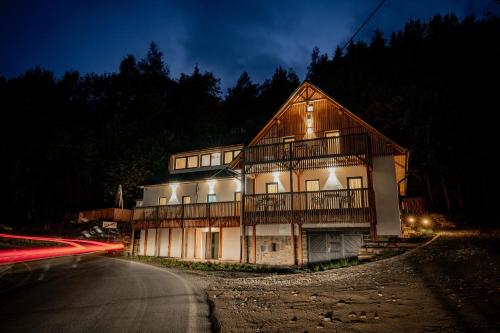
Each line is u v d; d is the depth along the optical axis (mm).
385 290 8383
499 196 34719
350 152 18641
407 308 6727
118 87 58344
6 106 48562
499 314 5789
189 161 28562
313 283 10508
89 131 47156
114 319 7109
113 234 32250
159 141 45719
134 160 40688
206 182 25438
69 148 43562
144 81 59625
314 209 18703
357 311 6891
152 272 15211
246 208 20344
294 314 7137
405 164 21344
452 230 22453
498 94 33938
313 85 21375
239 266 18906
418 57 46125
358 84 47031
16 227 39656
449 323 5633
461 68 38219
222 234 23312
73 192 43719
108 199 40312
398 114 37125
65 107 55719
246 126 55156
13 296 9945
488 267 9531
